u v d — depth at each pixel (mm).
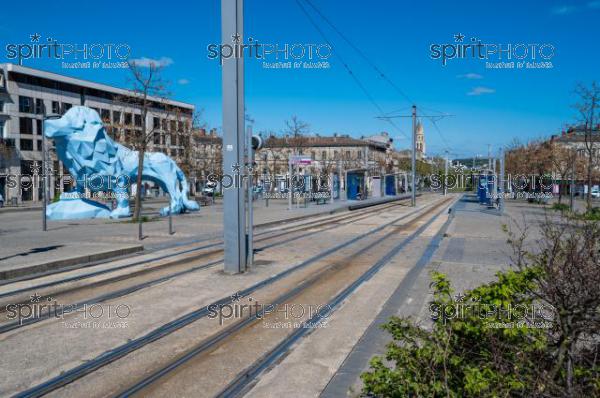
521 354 3623
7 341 6391
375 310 7977
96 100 64750
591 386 3473
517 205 42531
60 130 27734
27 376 5293
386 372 3768
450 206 42875
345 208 38688
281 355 5988
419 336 4043
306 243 16375
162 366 5625
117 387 5074
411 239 17750
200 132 65500
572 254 3736
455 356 3678
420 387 3506
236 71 10984
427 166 107375
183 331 6875
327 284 9953
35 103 58094
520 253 4688
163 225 23516
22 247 14977
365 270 11484
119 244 15734
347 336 6664
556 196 56438
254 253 14008
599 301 3541
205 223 24750
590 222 4164
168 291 9219
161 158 33062
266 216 28703
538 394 3398
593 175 47781
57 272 11125
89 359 5781
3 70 55094
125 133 47062
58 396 4863
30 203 52094
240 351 6121
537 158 46375
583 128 29578
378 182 63219
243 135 11156
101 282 9992
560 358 3580
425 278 10570
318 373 5438
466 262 12617
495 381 3418
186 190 34875
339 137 100125
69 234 19359
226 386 5109
